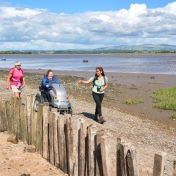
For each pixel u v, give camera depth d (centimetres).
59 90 1642
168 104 2595
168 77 5478
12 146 1110
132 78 5312
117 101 2772
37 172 920
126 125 1730
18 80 1722
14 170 931
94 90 1698
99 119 1702
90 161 781
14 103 1191
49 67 9725
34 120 1074
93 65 10706
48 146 1001
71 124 872
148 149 1305
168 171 1052
